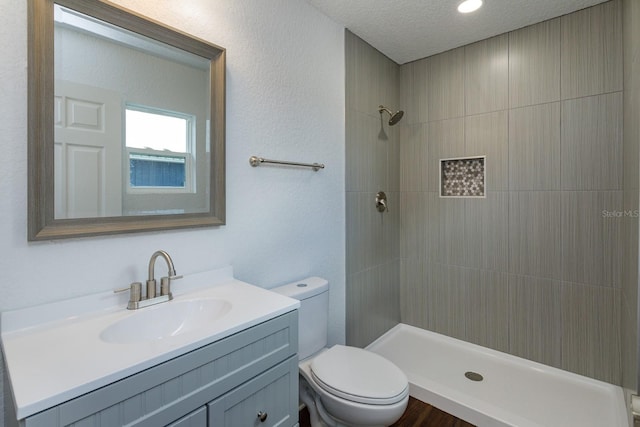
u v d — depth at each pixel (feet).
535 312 6.88
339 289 6.88
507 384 6.38
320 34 6.22
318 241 6.32
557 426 5.23
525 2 5.95
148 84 3.85
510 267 7.18
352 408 4.17
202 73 4.33
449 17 6.44
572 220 6.38
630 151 4.92
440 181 8.16
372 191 7.80
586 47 6.14
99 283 3.53
